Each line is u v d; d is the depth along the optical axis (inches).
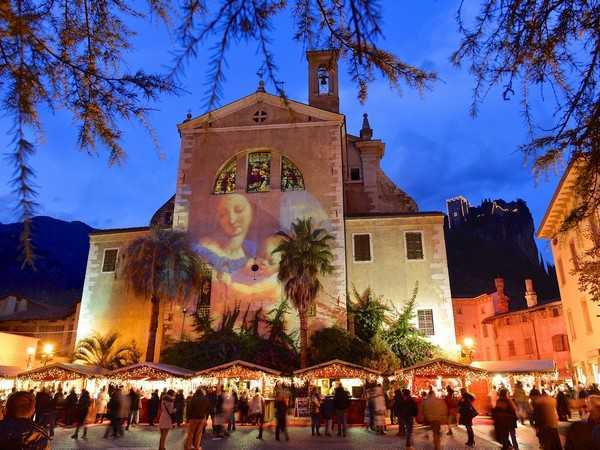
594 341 1139.9
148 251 1240.8
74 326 1663.4
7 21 118.3
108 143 124.7
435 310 1302.9
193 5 94.3
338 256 1320.1
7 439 175.6
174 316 1290.6
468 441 665.6
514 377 1228.5
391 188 1720.0
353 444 686.5
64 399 1047.0
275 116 1485.0
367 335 1273.4
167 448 642.8
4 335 1493.6
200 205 1414.9
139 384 1232.8
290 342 1238.9
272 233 1363.2
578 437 219.1
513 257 5290.4
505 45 117.9
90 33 132.6
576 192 140.5
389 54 108.6
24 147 96.7
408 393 619.2
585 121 129.1
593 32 119.6
